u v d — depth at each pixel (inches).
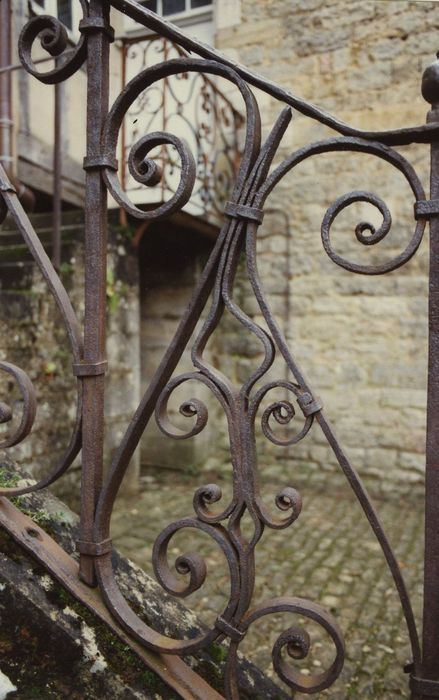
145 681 40.3
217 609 107.7
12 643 41.8
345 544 147.1
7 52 142.2
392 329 198.4
